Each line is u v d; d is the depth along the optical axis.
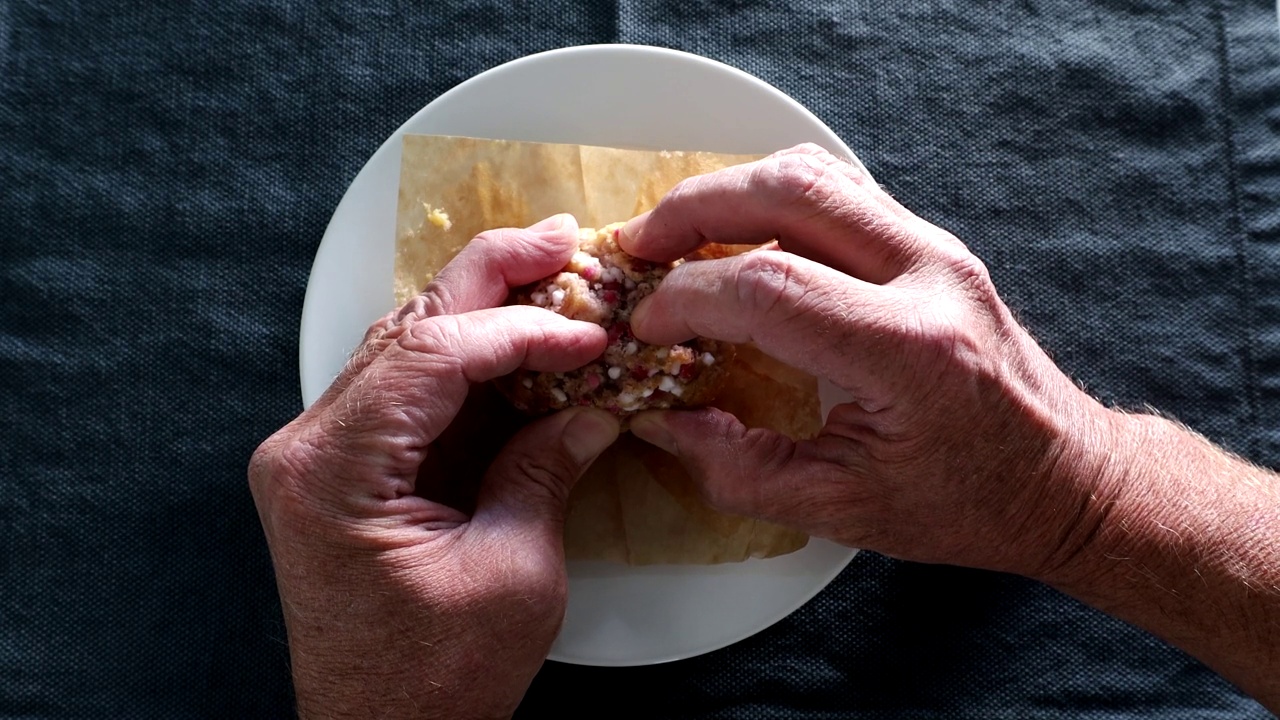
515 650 0.56
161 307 0.65
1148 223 0.67
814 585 0.61
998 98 0.67
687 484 0.62
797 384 0.62
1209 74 0.68
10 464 0.64
